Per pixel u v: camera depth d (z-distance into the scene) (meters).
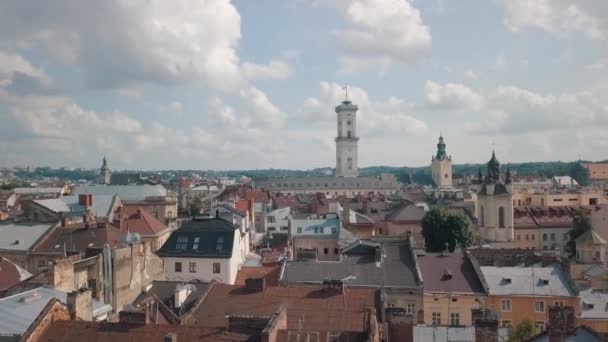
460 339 49.19
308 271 82.19
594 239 124.56
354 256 87.62
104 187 170.50
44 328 38.53
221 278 86.38
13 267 66.12
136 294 71.94
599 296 77.69
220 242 89.00
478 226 167.25
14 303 43.38
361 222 158.25
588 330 39.41
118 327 38.72
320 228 125.50
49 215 119.38
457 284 80.50
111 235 89.38
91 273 63.84
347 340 38.12
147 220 116.38
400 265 84.19
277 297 56.34
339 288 56.25
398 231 170.38
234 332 38.16
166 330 38.44
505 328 63.34
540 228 167.12
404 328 51.75
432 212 143.88
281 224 164.00
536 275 81.50
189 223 94.00
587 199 190.62
